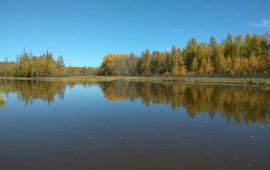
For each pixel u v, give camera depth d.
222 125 21.06
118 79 108.69
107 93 47.03
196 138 17.36
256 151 14.77
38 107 30.23
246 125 21.00
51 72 129.62
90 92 49.41
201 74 94.31
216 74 90.06
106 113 26.41
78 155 14.06
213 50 99.19
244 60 81.75
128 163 12.94
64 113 26.39
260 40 88.19
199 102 33.38
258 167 12.48
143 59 129.62
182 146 15.62
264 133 18.64
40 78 121.62
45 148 15.21
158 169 12.20
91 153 14.35
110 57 160.62
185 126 20.75
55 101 35.75
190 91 47.81
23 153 14.41
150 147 15.41
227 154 14.27
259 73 78.50
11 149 15.08
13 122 22.11
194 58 98.94
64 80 104.50
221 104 31.52
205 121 22.53
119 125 21.09
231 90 47.94
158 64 120.12
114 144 15.98
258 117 23.92
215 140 16.92
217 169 12.26
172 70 105.25
